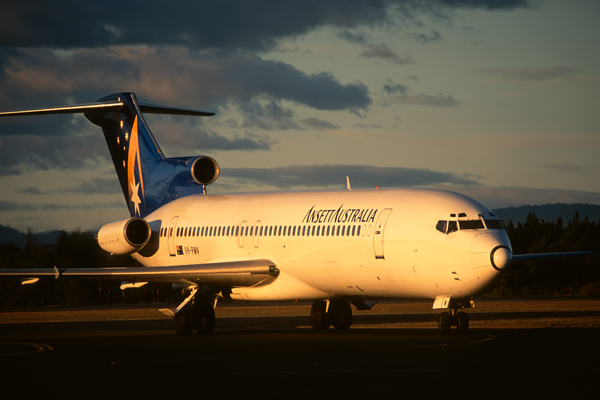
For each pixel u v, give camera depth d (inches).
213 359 2925.7
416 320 5585.6
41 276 4234.7
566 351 3026.6
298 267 4269.2
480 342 3400.6
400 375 2405.3
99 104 5187.0
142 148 5388.8
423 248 3690.9
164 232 5113.2
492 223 3676.2
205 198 5068.9
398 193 3983.8
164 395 2121.1
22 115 4825.3
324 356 2947.8
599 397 2025.1
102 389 2234.3
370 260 3907.5
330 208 4205.2
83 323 5910.4
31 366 2787.9
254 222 4552.2
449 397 2030.0
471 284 3572.8
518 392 2096.5
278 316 6579.7
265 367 2647.6
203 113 5388.8
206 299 4579.2
